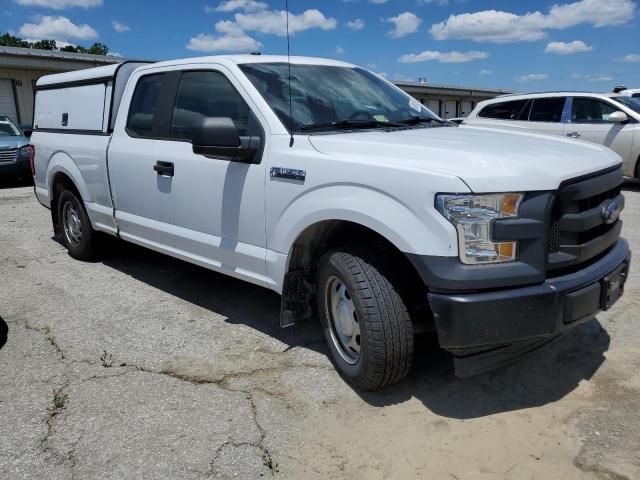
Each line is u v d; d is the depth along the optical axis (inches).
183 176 160.2
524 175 104.7
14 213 351.9
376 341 115.3
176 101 168.6
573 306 107.9
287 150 133.0
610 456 102.5
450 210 103.0
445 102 1348.4
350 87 163.3
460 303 103.2
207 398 125.6
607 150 133.8
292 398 125.0
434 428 113.3
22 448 108.9
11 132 508.4
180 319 170.1
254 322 167.0
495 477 99.1
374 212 112.2
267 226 137.6
